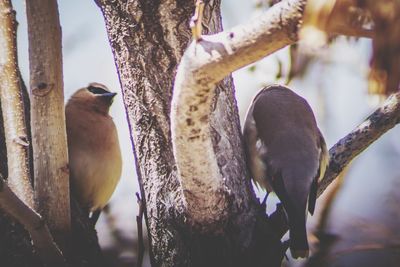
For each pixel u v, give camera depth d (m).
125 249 8.79
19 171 6.90
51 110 6.73
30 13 6.70
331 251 8.51
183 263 6.68
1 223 6.97
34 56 6.71
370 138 7.59
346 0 4.38
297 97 8.23
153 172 6.79
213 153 6.03
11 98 7.01
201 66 5.34
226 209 6.47
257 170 7.66
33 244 6.62
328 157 7.71
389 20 4.29
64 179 6.84
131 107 6.86
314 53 6.30
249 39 5.16
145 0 6.69
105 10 6.89
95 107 8.87
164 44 6.69
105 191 8.73
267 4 7.97
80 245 7.34
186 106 5.57
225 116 6.85
